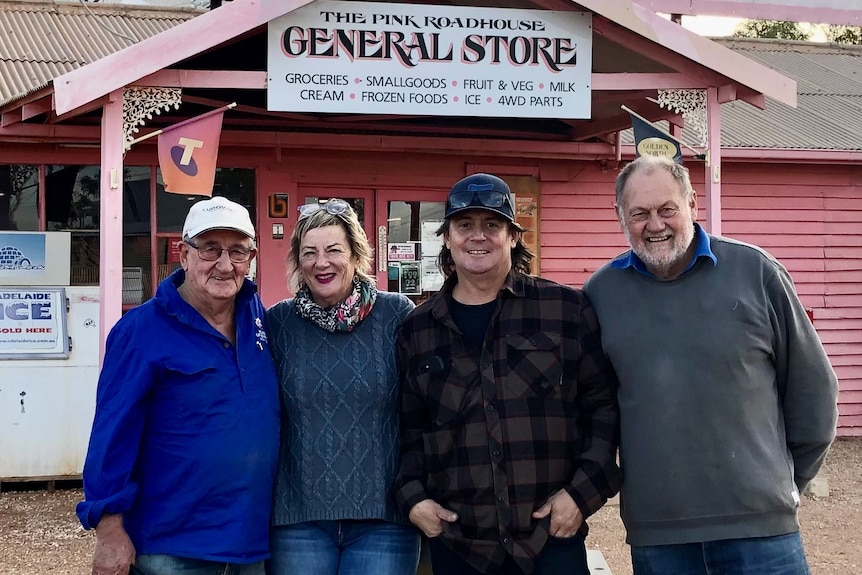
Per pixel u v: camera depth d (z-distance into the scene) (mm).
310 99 5156
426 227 7777
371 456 2885
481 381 2803
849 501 6633
